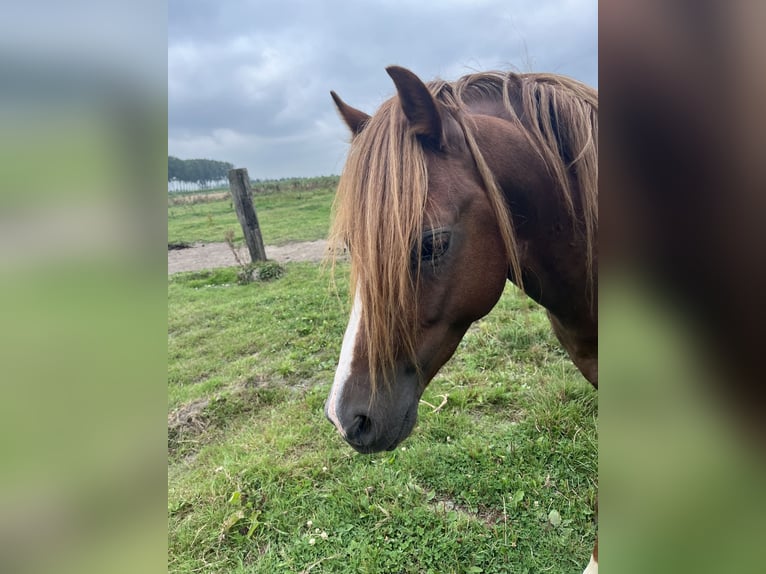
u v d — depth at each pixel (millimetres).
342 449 2746
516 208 1458
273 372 3842
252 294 6055
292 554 2072
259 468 2617
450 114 1384
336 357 4031
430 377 1416
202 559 2109
